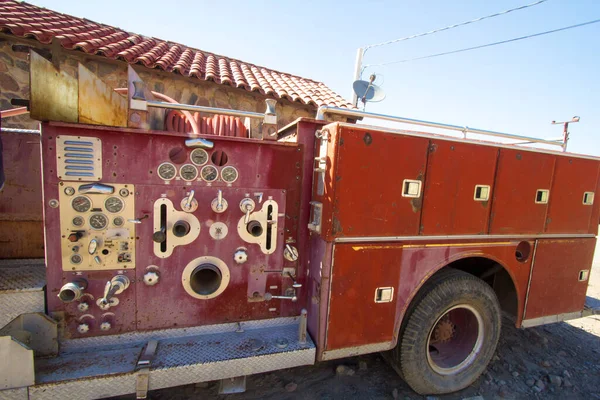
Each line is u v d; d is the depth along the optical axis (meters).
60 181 1.83
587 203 3.04
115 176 1.92
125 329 2.04
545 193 2.80
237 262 2.17
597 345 3.63
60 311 1.92
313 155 2.34
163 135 1.97
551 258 2.94
